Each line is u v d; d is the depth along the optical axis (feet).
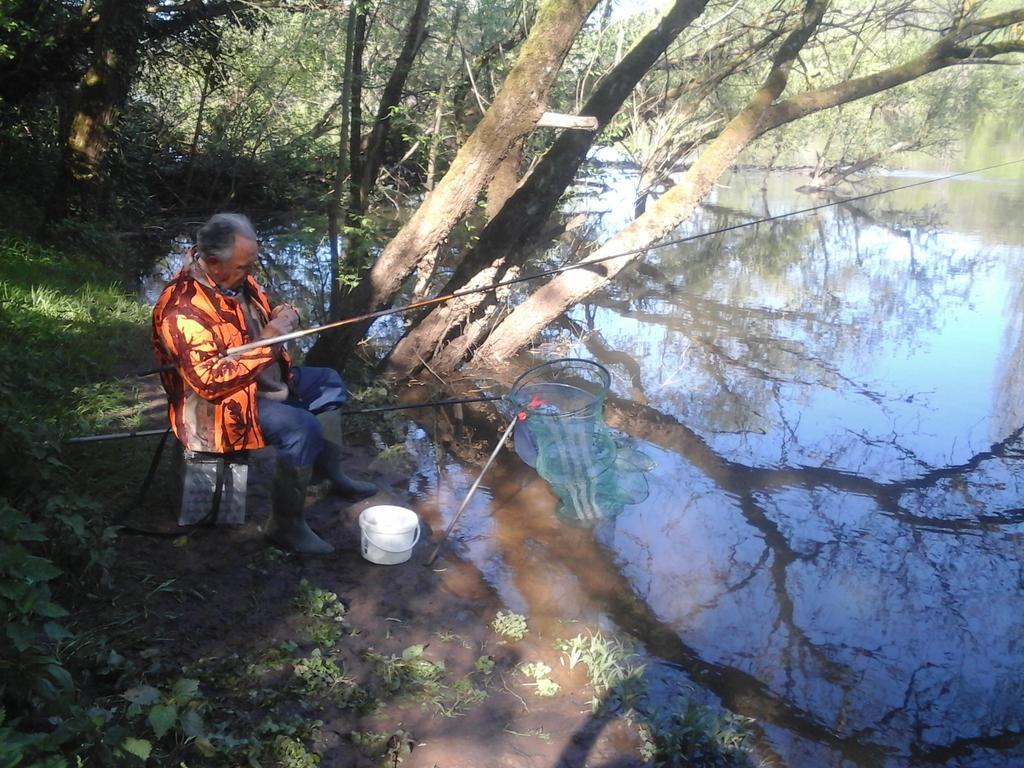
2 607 9.22
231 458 14.57
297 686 11.53
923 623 15.52
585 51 46.70
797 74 59.82
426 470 20.26
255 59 60.70
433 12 43.62
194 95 66.80
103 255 38.99
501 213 26.71
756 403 26.78
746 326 35.53
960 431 24.95
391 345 30.68
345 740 10.77
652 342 32.91
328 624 13.06
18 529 10.45
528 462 19.02
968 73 83.82
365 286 24.77
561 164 26.37
